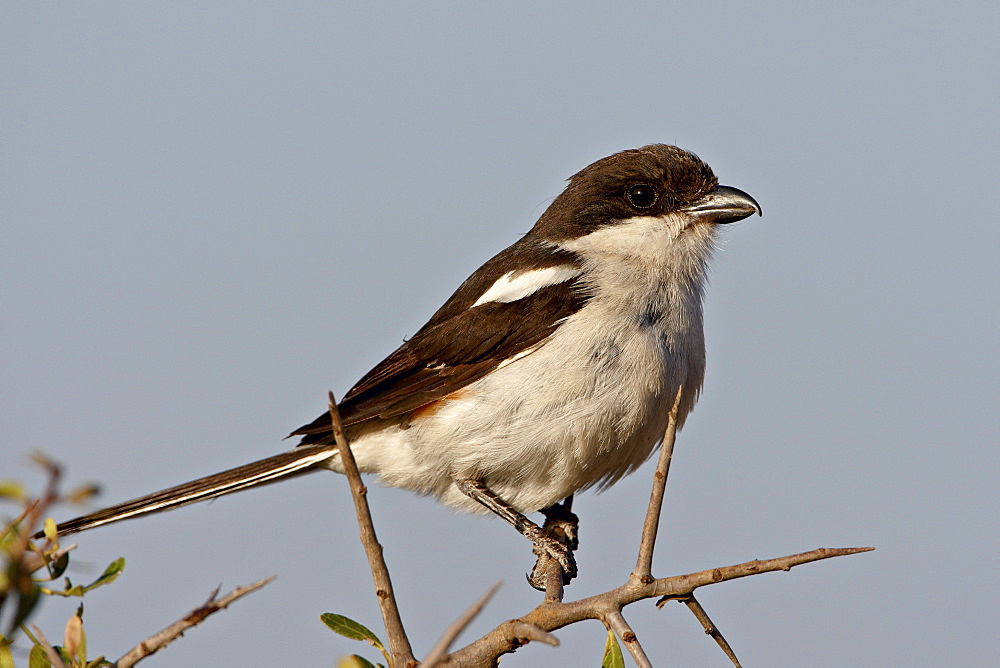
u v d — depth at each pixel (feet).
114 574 18.93
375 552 20.79
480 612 16.55
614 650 21.71
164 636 18.88
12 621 15.83
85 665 18.90
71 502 16.05
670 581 21.97
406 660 20.92
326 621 21.72
